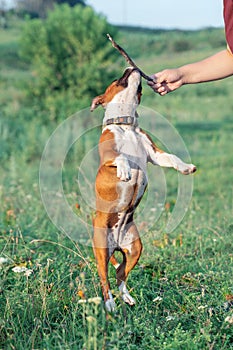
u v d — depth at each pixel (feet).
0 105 66.64
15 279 18.37
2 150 48.14
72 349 14.11
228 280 18.74
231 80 79.15
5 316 15.80
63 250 22.04
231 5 15.39
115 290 16.62
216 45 96.58
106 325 14.83
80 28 61.93
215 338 14.92
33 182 37.11
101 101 15.88
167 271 20.01
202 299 17.26
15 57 90.68
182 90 75.10
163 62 88.84
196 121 61.21
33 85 64.03
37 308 16.19
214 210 31.07
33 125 55.42
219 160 44.73
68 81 61.41
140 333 15.17
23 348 14.35
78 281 17.08
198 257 21.74
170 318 15.62
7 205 30.35
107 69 63.16
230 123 60.29
